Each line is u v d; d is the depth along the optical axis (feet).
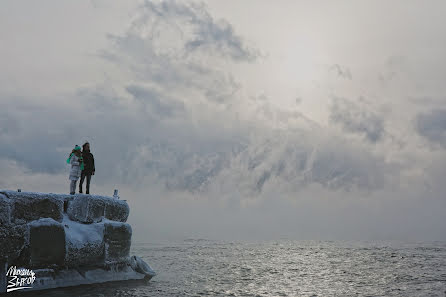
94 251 50.34
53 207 47.37
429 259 97.81
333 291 56.95
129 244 56.75
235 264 84.17
